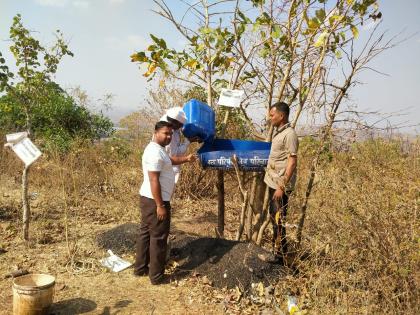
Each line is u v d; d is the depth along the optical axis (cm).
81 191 796
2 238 547
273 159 443
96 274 458
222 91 473
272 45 468
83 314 375
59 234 576
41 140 1027
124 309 386
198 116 450
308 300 385
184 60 497
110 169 871
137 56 485
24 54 541
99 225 632
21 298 344
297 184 521
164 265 441
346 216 371
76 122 1183
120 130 988
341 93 429
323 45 428
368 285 365
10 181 866
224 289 419
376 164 464
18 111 1044
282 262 449
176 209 748
